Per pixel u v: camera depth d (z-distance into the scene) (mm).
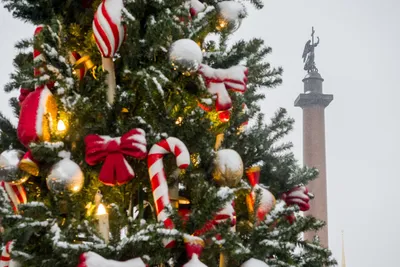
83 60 4828
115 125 4555
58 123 4555
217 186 4832
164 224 4105
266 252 4246
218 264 4906
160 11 4762
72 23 5039
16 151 4492
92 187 4613
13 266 4246
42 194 4801
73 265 3920
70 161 4266
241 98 5199
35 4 5090
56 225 3855
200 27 4766
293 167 6184
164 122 4559
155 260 4109
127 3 4648
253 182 5039
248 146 5395
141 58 4746
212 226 4242
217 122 5035
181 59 4438
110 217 4211
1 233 4473
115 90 4676
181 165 4289
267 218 4359
